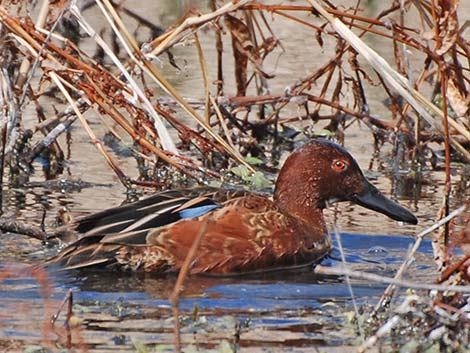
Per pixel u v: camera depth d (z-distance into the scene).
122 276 10.74
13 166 14.42
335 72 18.53
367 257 11.78
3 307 9.55
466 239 11.30
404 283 8.19
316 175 12.16
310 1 12.34
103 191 13.77
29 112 16.52
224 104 15.53
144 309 9.62
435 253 10.95
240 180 14.30
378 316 9.31
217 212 11.20
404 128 16.00
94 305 9.70
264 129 16.47
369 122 16.11
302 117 16.88
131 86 13.35
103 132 16.41
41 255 11.21
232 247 11.12
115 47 17.83
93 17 19.98
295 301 10.06
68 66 15.69
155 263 10.88
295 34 20.55
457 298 9.36
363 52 12.22
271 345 8.75
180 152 14.91
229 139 14.47
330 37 19.97
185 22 13.65
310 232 11.81
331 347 8.74
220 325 9.20
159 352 8.45
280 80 17.72
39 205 13.02
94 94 13.65
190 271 10.97
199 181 13.63
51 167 14.81
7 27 13.45
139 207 11.11
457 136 15.84
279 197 12.24
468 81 13.70
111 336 8.84
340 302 10.08
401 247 12.08
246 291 10.40
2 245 11.48
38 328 9.00
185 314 9.52
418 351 8.72
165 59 18.98
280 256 11.38
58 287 10.23
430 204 13.60
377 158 15.91
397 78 12.24
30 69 14.09
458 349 8.70
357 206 13.81
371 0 19.81
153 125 13.95
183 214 11.09
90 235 10.73
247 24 16.08
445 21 12.50
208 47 20.05
